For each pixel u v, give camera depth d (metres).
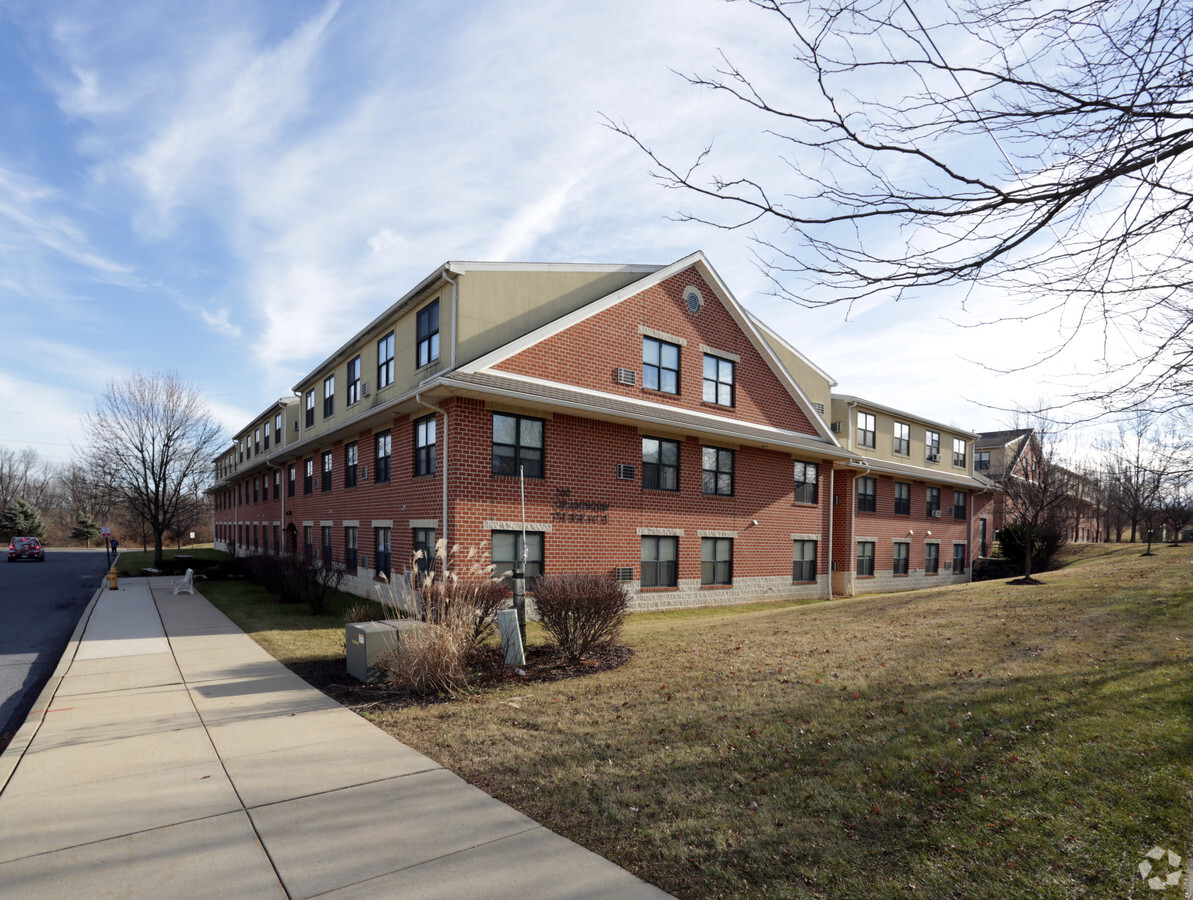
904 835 4.26
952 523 32.75
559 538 15.53
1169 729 5.83
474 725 6.80
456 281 15.30
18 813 4.79
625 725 6.60
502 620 9.58
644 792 5.04
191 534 67.00
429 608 8.73
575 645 9.73
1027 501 22.67
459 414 14.14
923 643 10.00
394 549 17.12
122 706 7.66
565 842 4.30
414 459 16.25
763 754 5.70
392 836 4.40
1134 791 4.73
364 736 6.52
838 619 13.27
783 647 10.23
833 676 8.15
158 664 10.04
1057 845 4.06
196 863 4.06
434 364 16.02
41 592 21.80
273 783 5.32
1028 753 5.45
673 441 18.38
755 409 21.05
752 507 20.59
